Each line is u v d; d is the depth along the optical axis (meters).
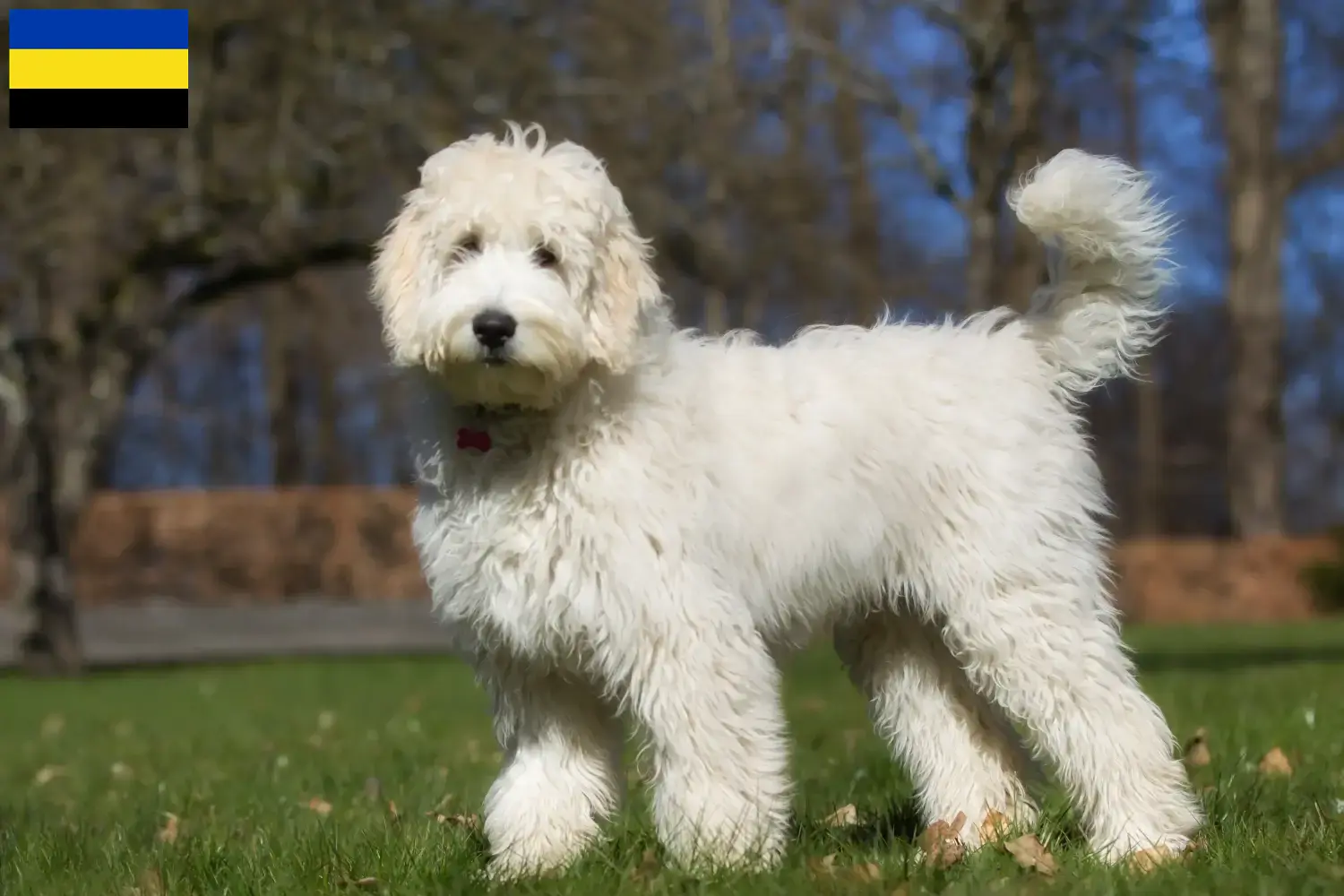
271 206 15.91
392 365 4.35
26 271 16.30
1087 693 4.44
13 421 17.48
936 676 4.96
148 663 19.22
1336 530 23.45
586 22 15.91
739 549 4.24
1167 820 4.40
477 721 9.74
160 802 6.27
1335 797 5.00
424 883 4.15
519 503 4.05
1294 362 34.88
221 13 14.69
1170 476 38.56
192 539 28.59
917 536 4.52
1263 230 25.11
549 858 4.31
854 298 22.22
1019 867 4.14
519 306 3.94
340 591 28.59
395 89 15.25
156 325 17.75
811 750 7.29
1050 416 4.62
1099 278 4.69
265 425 40.69
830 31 15.37
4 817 6.05
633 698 4.09
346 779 6.70
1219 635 18.42
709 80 15.73
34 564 17.56
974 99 13.10
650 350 4.24
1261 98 24.44
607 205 4.29
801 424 4.38
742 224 17.50
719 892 3.77
